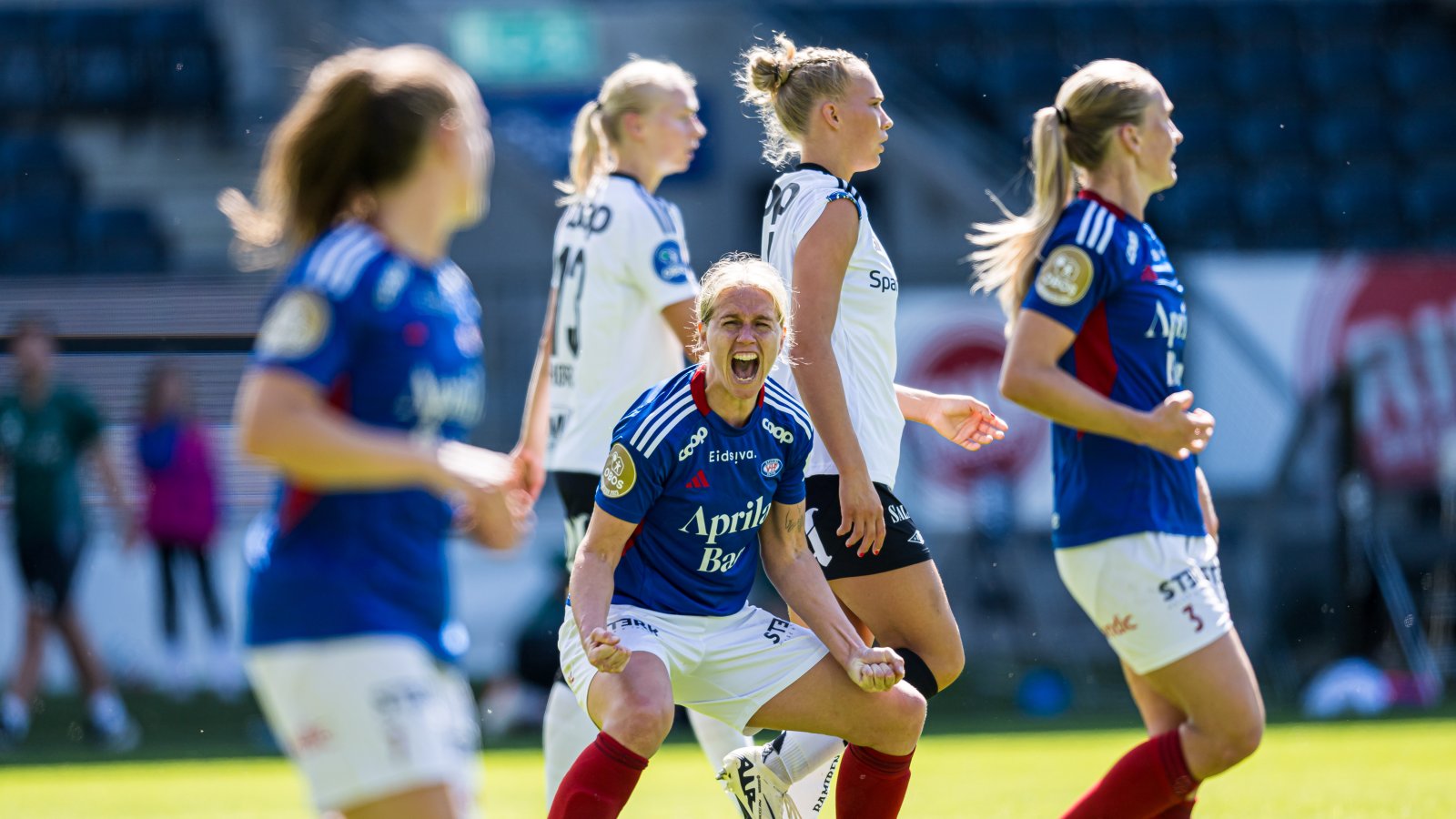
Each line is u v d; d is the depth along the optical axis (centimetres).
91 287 4431
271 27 6297
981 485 4309
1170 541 1501
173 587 3894
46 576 3581
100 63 6222
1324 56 6912
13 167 5984
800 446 1432
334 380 975
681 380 1403
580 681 1405
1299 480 4366
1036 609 4394
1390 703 4056
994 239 1638
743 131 6238
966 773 2772
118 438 4069
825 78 1598
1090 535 1518
